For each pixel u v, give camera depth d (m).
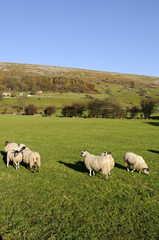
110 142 22.06
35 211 7.29
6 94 124.06
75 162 14.11
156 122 48.69
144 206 7.70
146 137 25.67
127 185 9.79
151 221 6.71
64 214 7.12
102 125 40.69
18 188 9.45
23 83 155.62
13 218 6.85
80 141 22.56
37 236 5.99
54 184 9.92
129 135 27.30
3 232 6.18
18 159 11.92
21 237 5.96
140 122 48.53
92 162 10.48
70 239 5.86
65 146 19.67
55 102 109.00
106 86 195.38
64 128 35.16
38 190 9.16
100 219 6.83
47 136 26.03
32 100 110.38
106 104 65.88
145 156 15.74
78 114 67.38
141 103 64.69
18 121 47.47
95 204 7.86
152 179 10.63
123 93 151.88
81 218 6.89
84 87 168.25
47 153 16.70
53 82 177.75
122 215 7.05
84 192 8.94
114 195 8.68
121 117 63.44
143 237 5.95
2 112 73.12
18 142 21.64
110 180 10.47
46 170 12.21
